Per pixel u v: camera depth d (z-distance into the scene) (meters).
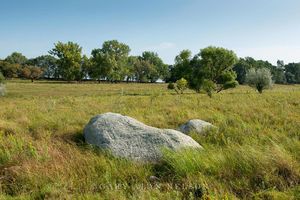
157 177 6.20
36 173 5.91
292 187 5.27
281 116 12.95
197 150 7.16
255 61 124.00
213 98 26.83
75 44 102.38
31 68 122.56
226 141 8.81
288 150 7.11
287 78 137.75
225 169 5.99
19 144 7.64
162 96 32.78
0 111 16.33
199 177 5.61
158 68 141.38
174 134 8.09
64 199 5.05
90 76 107.38
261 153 6.22
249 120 12.51
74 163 6.46
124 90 64.56
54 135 9.85
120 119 8.91
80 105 20.42
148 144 7.68
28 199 5.10
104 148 7.73
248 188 5.30
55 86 80.94
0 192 5.35
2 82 49.91
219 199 4.82
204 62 54.75
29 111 16.45
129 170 6.29
